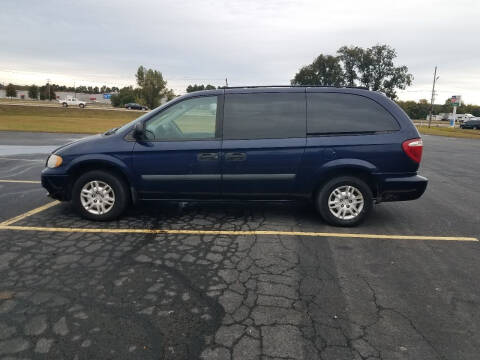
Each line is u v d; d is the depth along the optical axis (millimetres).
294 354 2285
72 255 3684
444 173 9805
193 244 4039
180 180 4547
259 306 2822
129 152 4535
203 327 2539
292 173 4488
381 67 63625
